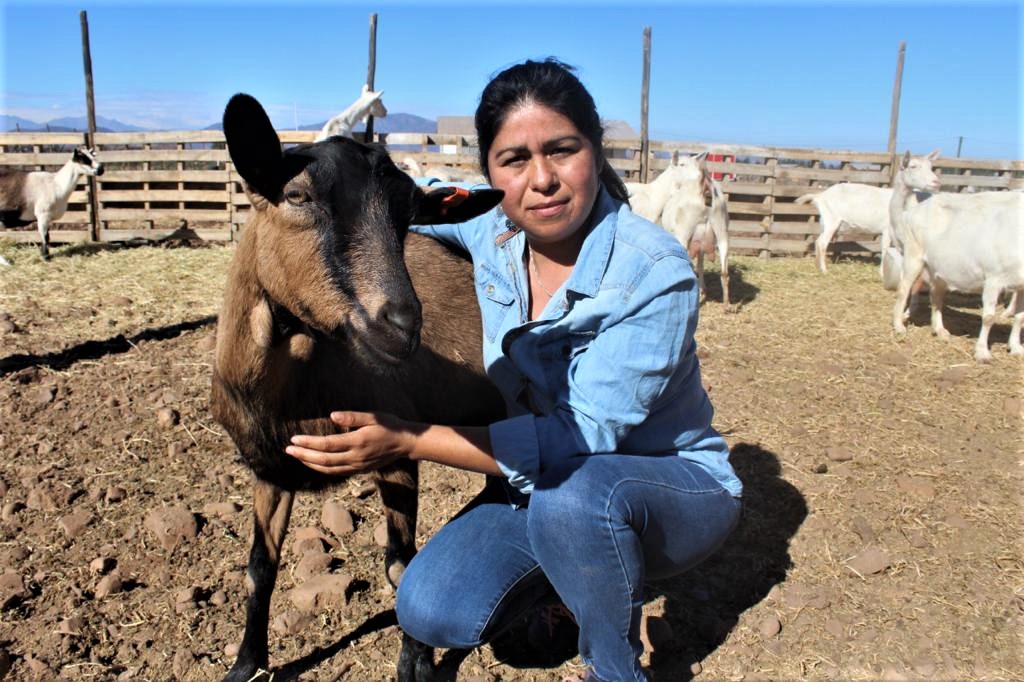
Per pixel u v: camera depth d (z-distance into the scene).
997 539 3.65
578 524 2.12
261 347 2.33
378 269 2.00
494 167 2.19
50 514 3.70
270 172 2.02
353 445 2.10
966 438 4.84
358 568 3.45
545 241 2.27
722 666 2.90
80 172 10.77
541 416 2.45
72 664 2.78
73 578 3.25
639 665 2.37
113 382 5.18
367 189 2.06
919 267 7.62
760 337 7.22
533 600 2.54
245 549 3.51
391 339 1.97
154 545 3.50
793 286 10.22
